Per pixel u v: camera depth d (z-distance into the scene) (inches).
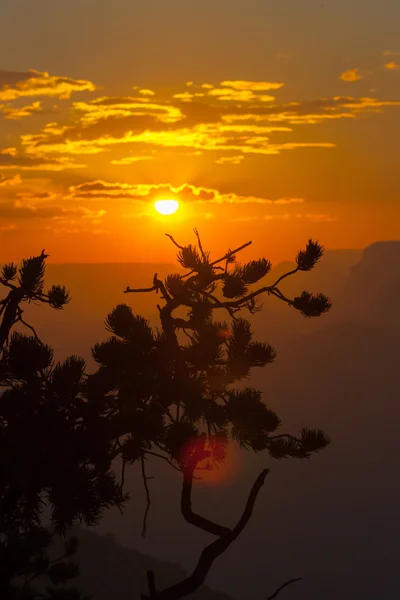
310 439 299.1
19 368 306.8
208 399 300.0
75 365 308.3
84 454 289.0
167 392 297.0
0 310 322.7
